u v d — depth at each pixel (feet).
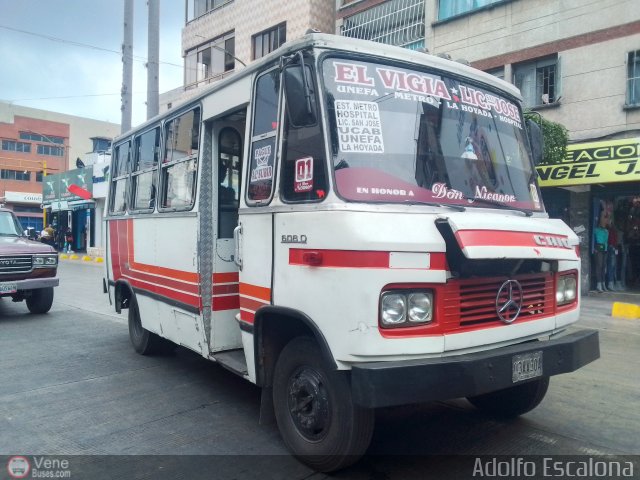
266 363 13.14
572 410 15.87
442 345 10.41
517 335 11.69
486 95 14.20
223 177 16.76
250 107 13.94
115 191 24.95
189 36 80.18
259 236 12.97
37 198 162.81
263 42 67.97
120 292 24.04
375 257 10.01
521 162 14.67
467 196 12.52
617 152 37.65
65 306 36.73
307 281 11.19
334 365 10.46
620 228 44.37
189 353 22.98
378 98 11.94
